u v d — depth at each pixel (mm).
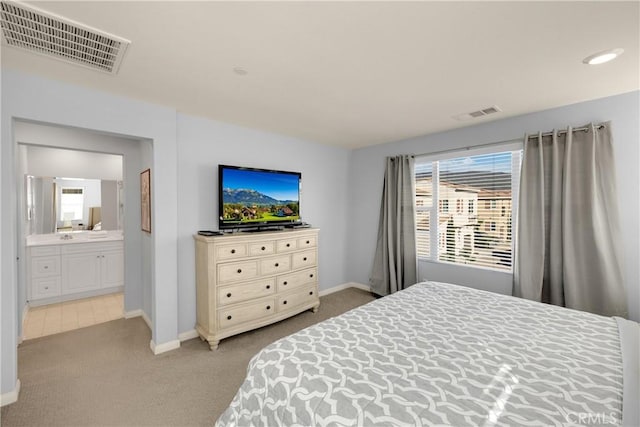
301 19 1366
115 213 4582
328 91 2248
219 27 1431
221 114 2826
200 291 2812
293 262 3273
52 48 1622
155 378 2166
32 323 3191
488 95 2334
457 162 3422
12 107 1863
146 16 1341
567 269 2480
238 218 3064
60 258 3852
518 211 2822
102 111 2230
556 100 2445
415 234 3738
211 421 1738
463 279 3363
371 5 1261
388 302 2070
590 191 2396
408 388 1102
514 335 1551
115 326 3119
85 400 1908
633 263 2305
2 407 1832
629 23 1382
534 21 1373
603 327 1648
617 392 1070
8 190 1862
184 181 2822
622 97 2314
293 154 3814
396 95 2338
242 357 2486
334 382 1145
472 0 1223
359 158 4539
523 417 948
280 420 1104
